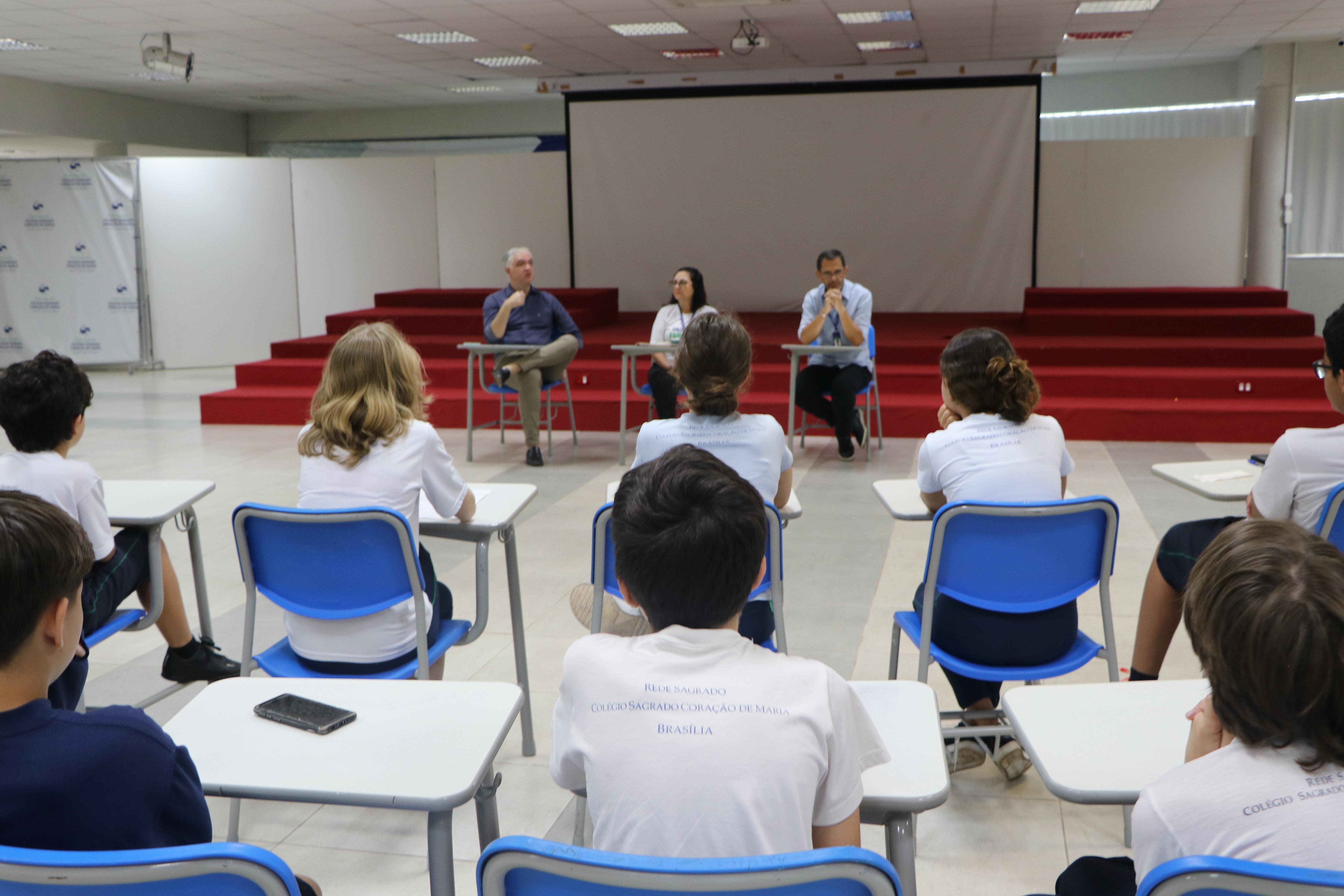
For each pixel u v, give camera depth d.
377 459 2.27
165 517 2.54
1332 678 0.87
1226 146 10.08
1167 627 2.46
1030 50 9.79
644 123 10.93
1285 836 0.89
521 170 11.31
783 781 1.05
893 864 1.27
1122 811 2.29
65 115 11.49
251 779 1.28
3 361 11.20
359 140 14.49
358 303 11.69
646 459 2.35
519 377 6.13
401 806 1.24
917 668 3.15
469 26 8.64
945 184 10.43
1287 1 8.03
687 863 0.92
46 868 0.94
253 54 9.88
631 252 11.16
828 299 6.06
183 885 0.98
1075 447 6.57
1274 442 6.61
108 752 1.05
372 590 2.17
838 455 6.36
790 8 7.97
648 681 1.10
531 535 4.67
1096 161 10.27
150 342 11.19
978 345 2.43
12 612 1.01
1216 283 10.34
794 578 4.03
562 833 2.27
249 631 2.24
